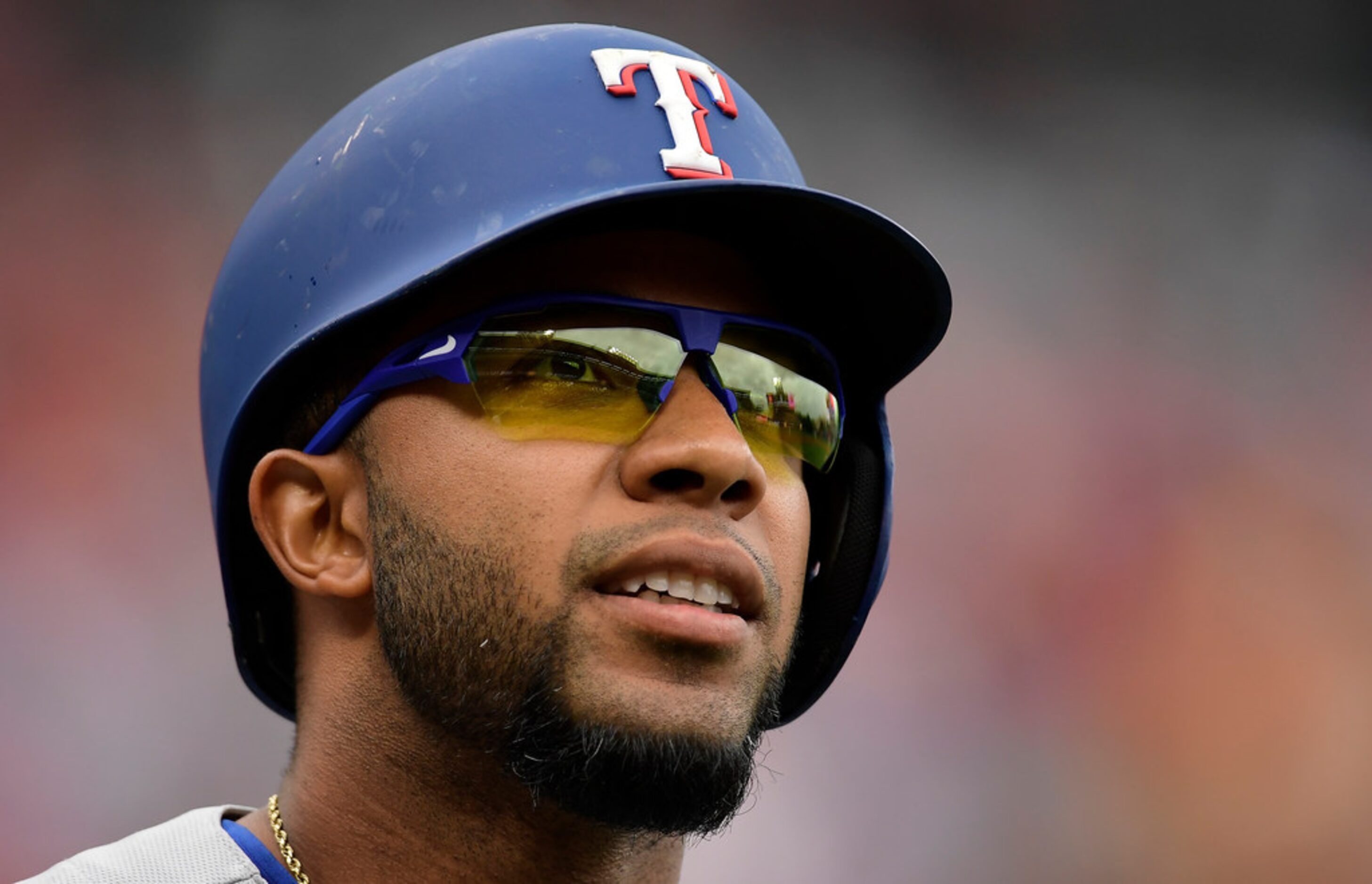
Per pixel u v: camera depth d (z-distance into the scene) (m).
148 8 31.25
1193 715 34.62
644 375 6.95
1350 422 40.09
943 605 33.72
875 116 39.03
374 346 7.09
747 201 7.41
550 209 6.95
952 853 30.72
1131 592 35.50
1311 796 34.56
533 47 7.56
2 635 25.42
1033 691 33.38
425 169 7.22
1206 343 40.00
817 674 8.62
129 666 25.84
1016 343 38.09
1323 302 41.38
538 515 6.66
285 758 25.86
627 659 6.50
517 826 6.95
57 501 27.08
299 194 7.56
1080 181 40.50
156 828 7.58
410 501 6.86
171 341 29.47
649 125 7.36
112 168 30.23
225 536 7.84
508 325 6.91
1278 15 43.00
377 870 7.07
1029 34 40.88
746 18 38.16
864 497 8.55
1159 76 42.03
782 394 7.50
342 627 7.31
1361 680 35.78
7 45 30.11
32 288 28.81
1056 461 36.47
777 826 29.19
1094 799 32.59
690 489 6.75
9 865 23.45
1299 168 42.38
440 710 6.75
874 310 8.29
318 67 32.31
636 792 6.48
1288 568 37.09
